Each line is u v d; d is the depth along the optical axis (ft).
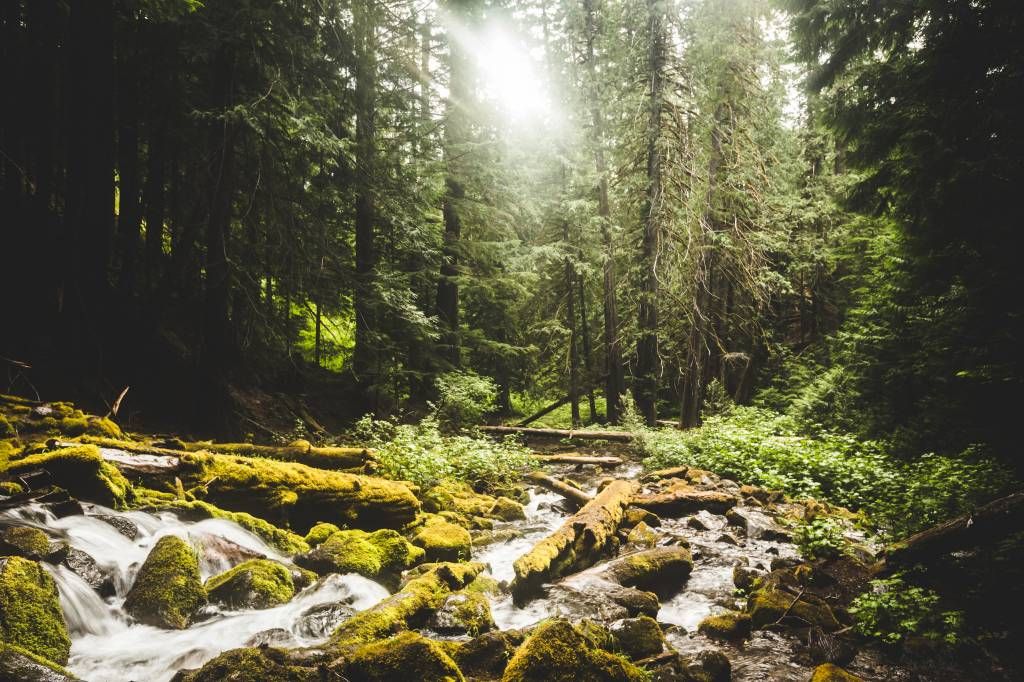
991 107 21.01
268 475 23.71
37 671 9.45
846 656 14.35
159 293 36.94
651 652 14.19
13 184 30.68
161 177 39.99
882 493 28.12
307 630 14.55
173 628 14.12
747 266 53.01
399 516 25.38
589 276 65.26
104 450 21.39
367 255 47.26
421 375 49.42
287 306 45.91
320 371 52.08
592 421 77.51
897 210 24.82
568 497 33.83
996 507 15.71
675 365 67.10
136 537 17.42
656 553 20.83
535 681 11.01
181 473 22.34
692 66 53.11
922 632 14.85
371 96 44.93
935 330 25.55
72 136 28.84
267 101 33.55
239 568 16.70
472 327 68.49
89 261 29.14
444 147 53.11
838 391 43.70
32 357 27.32
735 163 51.39
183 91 35.88
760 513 27.27
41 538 14.25
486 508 30.32
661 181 55.77
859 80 25.96
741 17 49.52
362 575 18.72
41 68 31.37
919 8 23.16
